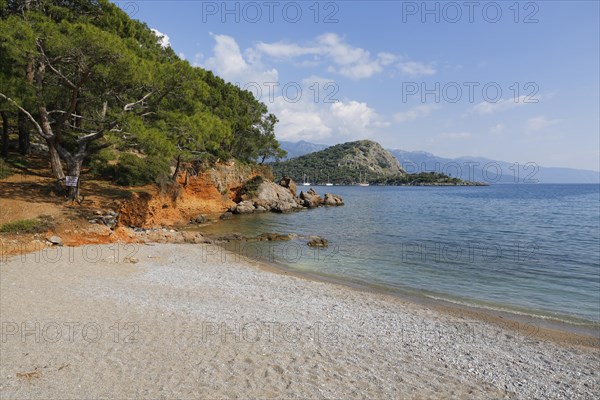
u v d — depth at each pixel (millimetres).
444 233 36469
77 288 13672
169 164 40625
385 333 11336
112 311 11609
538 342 11461
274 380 8016
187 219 39281
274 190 58188
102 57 21781
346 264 22500
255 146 67125
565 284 18734
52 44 20688
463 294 16906
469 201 90062
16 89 22078
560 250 28062
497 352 10445
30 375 7703
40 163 33062
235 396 7320
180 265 19203
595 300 16188
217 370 8320
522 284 18641
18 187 25781
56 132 25656
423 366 9227
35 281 14094
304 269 20984
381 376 8539
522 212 61250
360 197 106938
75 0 28016
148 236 26000
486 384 8492
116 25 30125
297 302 14070
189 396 7230
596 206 75312
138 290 14109
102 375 7859
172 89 26531
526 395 8109
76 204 24984
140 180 34125
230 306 12984
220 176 51875
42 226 20812
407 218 50031
